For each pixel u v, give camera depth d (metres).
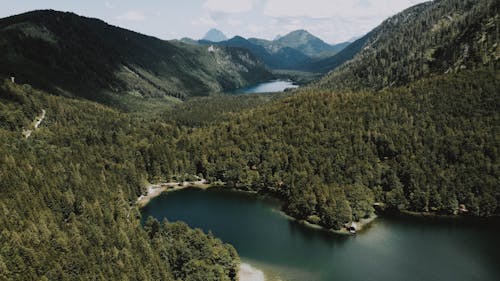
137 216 192.00
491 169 193.00
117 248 128.88
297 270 144.88
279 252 158.50
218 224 187.88
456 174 196.50
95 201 159.88
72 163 197.50
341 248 161.38
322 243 166.00
